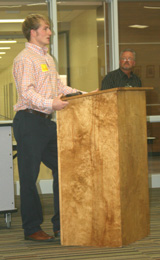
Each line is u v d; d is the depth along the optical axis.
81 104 3.18
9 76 6.25
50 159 3.59
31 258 3.03
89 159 3.17
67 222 3.32
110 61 6.64
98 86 6.63
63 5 6.48
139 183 3.31
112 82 5.07
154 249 3.15
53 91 3.53
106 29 6.63
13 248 3.34
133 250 3.13
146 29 6.70
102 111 3.08
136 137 3.24
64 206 3.31
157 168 6.74
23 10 6.31
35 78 3.42
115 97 3.01
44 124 3.45
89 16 6.57
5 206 4.14
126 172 3.12
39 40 3.50
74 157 3.23
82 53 6.54
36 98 3.28
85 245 3.27
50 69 3.54
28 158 3.42
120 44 6.65
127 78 5.11
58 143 3.29
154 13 6.71
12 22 6.28
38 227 3.56
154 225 4.01
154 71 6.71
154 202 5.41
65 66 6.49
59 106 3.21
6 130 4.15
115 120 3.02
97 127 3.11
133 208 3.26
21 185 3.50
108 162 3.08
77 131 3.21
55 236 3.62
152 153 6.71
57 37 6.41
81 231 3.27
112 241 3.14
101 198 3.14
